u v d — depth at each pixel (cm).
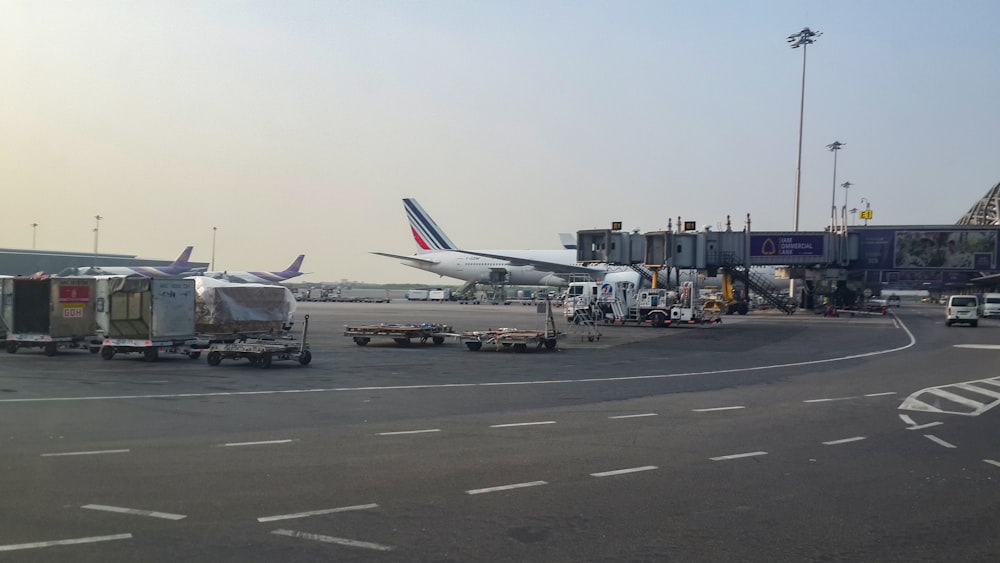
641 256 5925
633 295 4819
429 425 1268
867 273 7831
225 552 630
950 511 778
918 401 1612
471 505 782
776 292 7862
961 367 2377
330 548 645
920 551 654
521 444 1111
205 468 935
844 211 6425
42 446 1062
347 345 3080
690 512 766
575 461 999
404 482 876
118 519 720
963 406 1542
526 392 1712
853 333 4122
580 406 1504
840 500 818
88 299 2509
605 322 4853
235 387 1744
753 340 3556
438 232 10219
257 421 1290
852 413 1442
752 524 727
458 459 1004
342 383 1842
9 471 910
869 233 6538
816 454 1062
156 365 2225
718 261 6156
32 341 2500
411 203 10169
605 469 955
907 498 828
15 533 675
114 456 1000
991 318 6800
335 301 10475
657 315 4622
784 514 762
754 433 1220
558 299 8688
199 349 2434
